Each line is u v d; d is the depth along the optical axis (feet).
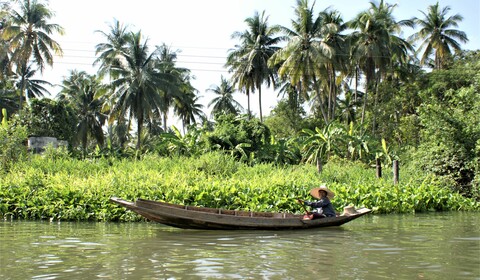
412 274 21.38
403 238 32.48
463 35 142.10
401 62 138.31
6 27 118.01
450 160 66.80
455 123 66.69
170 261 24.25
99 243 29.99
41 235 33.73
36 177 51.88
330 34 122.21
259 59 137.69
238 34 141.69
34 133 108.06
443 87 121.90
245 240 31.45
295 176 62.39
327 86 131.34
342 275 21.17
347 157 101.50
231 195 47.96
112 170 62.39
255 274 21.38
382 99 128.36
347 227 39.06
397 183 62.34
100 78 126.52
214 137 88.74
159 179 50.96
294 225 37.19
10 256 25.58
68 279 20.58
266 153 90.84
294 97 146.00
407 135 120.78
